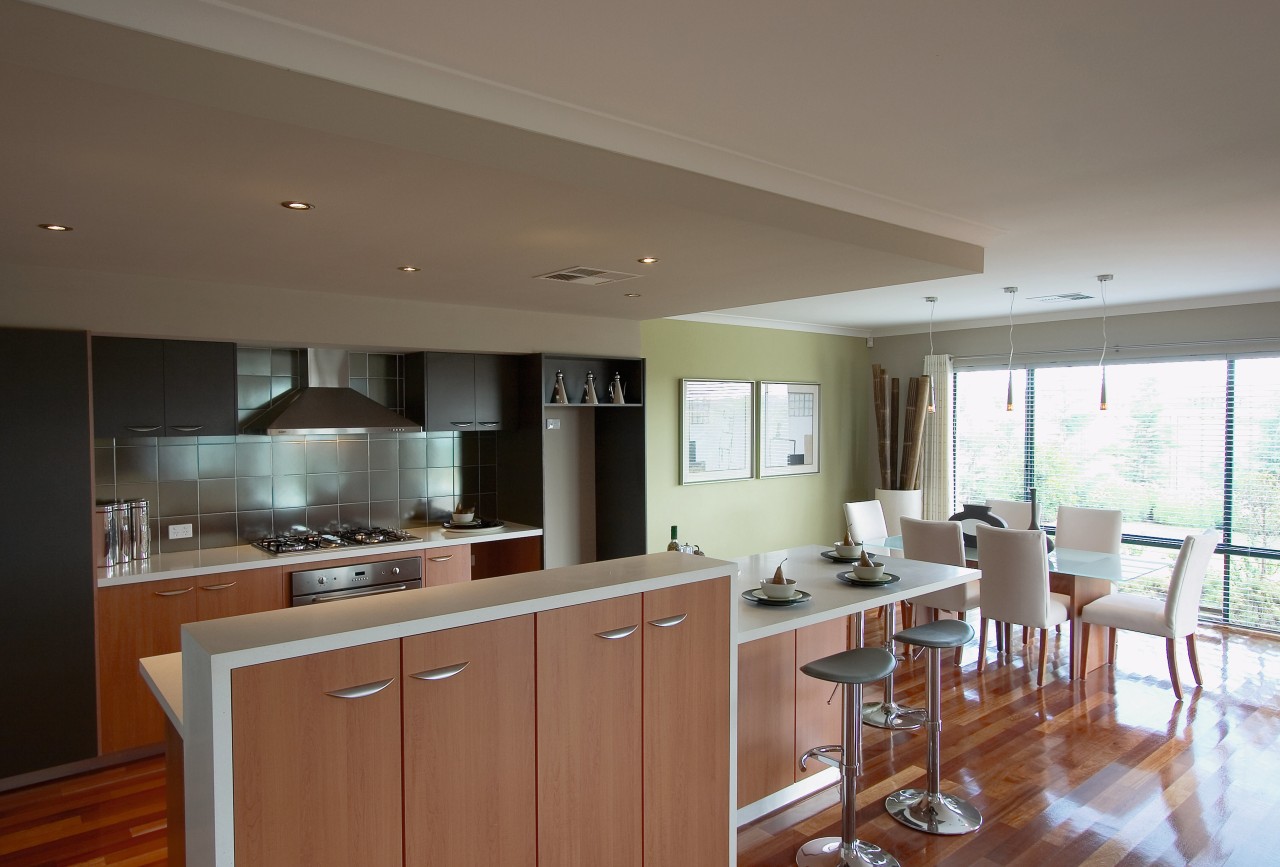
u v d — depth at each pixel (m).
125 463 4.16
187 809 1.71
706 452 6.80
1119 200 3.21
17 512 3.35
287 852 1.59
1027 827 3.15
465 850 1.85
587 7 1.66
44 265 3.33
